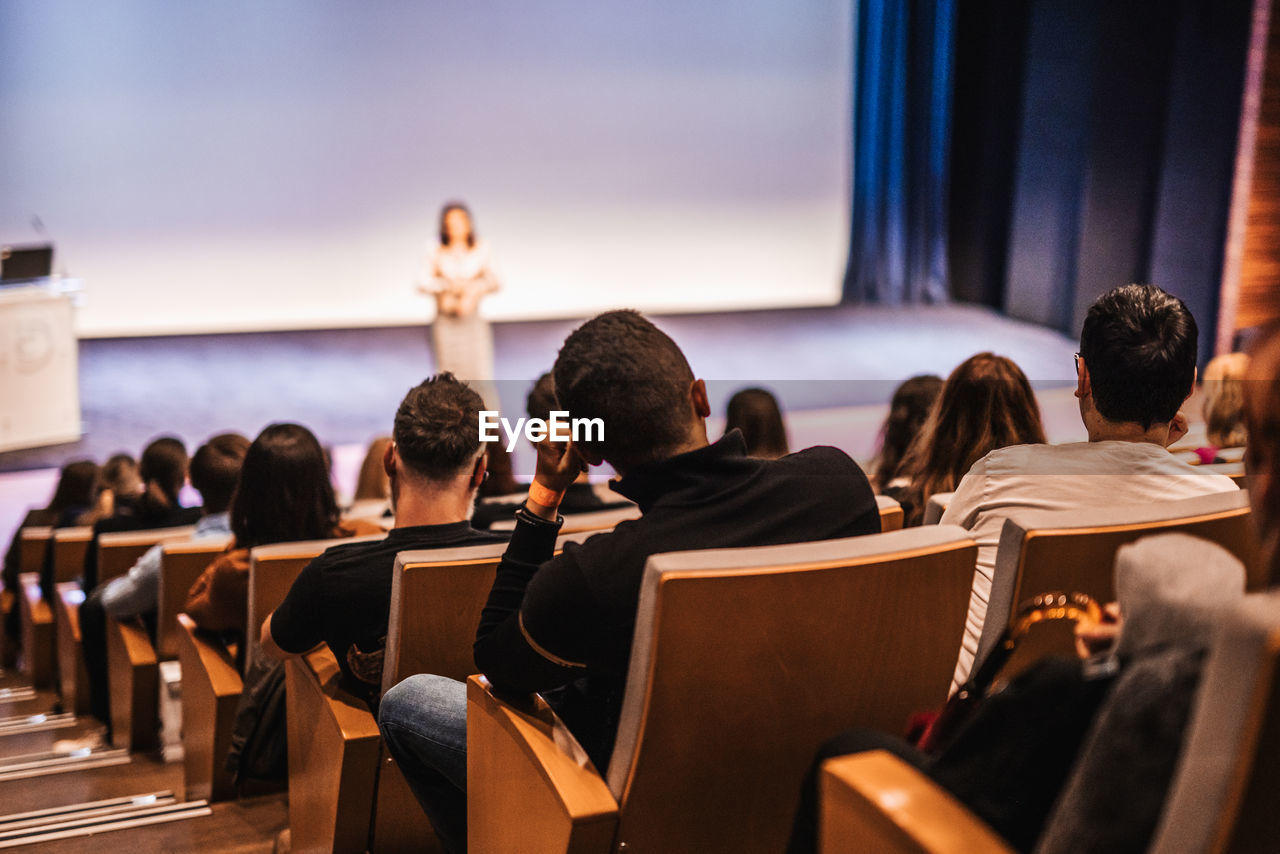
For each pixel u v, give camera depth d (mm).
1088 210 9695
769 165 11570
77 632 4039
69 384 7543
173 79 9875
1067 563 1436
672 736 1284
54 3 9445
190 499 6508
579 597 1317
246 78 10039
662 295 11531
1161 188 8781
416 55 10391
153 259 10141
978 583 1730
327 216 10484
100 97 9719
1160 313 1729
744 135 11430
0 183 9586
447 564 1718
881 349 10062
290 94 10172
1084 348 1800
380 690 1911
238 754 2281
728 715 1296
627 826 1320
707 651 1252
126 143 9867
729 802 1358
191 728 2820
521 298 11133
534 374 9398
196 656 2645
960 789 1032
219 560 2529
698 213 11453
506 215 10922
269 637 1891
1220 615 906
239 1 9883
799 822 1248
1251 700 780
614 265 11336
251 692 2289
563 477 1479
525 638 1361
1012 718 1009
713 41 11148
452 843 1783
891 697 1388
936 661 1402
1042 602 1162
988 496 1744
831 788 1047
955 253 12109
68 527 4961
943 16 11258
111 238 9984
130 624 3404
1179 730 857
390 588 1841
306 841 2119
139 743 3271
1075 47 9867
